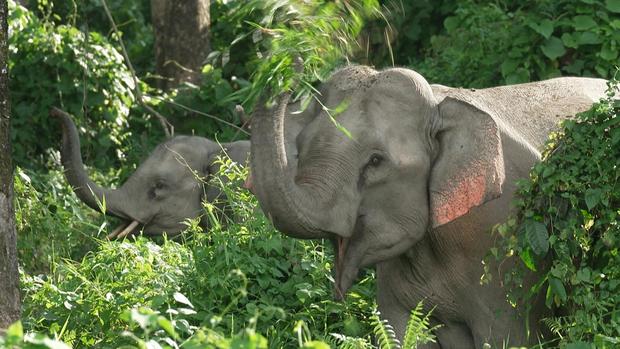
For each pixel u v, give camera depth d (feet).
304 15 28.17
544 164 30.91
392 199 31.37
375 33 63.77
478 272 32.73
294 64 27.94
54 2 75.25
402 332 34.42
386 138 31.14
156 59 71.97
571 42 54.34
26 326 32.71
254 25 28.12
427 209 31.68
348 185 30.78
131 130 66.64
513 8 61.21
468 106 31.65
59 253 46.78
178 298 29.58
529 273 32.42
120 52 79.10
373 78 32.04
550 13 55.36
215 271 36.37
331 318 35.86
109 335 32.09
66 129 51.34
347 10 28.53
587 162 30.76
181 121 65.00
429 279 33.45
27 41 63.62
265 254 37.76
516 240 30.94
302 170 30.96
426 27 68.49
